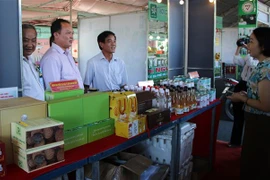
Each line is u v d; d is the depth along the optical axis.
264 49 2.09
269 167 2.09
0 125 1.38
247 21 7.27
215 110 3.35
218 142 4.47
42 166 1.36
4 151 1.28
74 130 1.65
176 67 4.41
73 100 1.66
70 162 1.45
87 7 6.95
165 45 5.23
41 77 2.40
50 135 1.38
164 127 2.21
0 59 1.75
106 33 3.17
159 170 2.29
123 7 7.48
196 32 4.45
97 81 3.26
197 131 3.44
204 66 4.45
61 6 6.54
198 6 4.38
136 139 1.90
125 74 3.50
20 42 1.83
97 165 1.63
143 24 4.84
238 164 3.61
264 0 8.95
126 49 5.11
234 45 10.95
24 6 5.93
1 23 1.73
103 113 1.87
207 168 3.36
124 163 2.01
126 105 1.96
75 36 7.88
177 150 2.49
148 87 2.46
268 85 1.97
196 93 2.88
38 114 1.51
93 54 5.79
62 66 2.48
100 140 1.80
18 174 1.31
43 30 6.85
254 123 2.13
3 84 1.77
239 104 4.09
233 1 9.76
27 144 1.31
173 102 2.55
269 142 2.07
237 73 9.12
